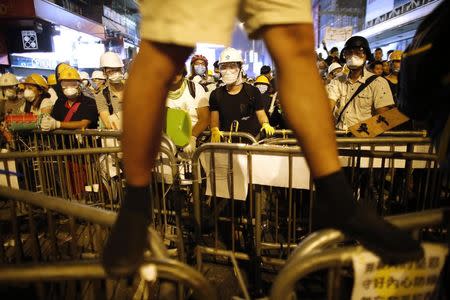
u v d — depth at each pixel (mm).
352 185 2746
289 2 946
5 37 13797
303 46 976
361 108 3852
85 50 19297
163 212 3277
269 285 2725
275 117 6020
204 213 3557
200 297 985
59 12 15398
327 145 973
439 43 1037
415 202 3029
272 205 3367
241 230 3424
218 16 927
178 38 907
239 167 2570
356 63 3793
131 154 1010
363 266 940
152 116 989
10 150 4211
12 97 5734
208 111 3965
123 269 880
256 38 1063
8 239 3311
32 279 888
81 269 901
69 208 1295
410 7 14359
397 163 2988
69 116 4359
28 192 1469
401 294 990
